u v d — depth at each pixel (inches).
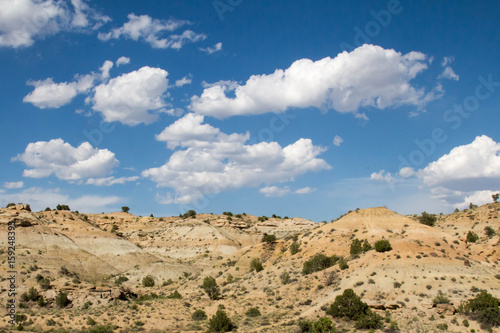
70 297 4345.5
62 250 6594.5
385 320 3019.2
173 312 3993.6
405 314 3063.5
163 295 5014.8
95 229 7829.7
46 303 4227.4
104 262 6806.1
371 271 3693.4
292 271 4500.5
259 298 4045.3
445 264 3656.5
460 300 3112.7
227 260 6063.0
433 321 2928.2
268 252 5551.2
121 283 5940.0
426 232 4458.7
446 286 3319.4
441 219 6934.1
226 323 3353.8
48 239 6737.2
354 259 4109.3
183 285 5482.3
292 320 3280.0
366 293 3403.1
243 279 4832.7
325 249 4808.1
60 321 3727.9
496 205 6407.5
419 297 3235.7
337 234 5017.2
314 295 3722.9
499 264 3890.3
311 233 5369.1
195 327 3540.8
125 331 3464.6
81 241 7308.1
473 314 2910.9
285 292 4005.9
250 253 5802.2
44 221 7431.1
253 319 3531.0
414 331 2834.6
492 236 5236.2
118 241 7623.0
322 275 4040.4
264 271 4793.3
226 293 4490.7
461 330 2790.4
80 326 3612.2
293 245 5088.6
